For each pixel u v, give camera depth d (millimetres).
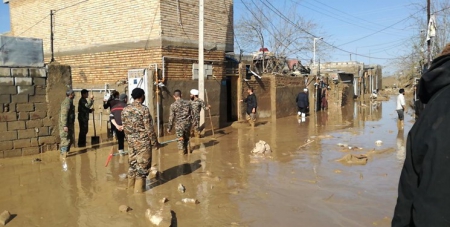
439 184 1455
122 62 13484
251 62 25156
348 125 16719
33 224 4949
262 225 4891
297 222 4988
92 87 13789
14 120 9086
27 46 9258
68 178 7215
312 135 13250
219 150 10242
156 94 12234
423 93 1704
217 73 14758
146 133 6230
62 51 15352
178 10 12984
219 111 15000
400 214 1699
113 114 9398
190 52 13492
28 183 6875
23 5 16688
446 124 1478
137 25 12969
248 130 14742
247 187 6613
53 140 9828
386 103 35312
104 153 9758
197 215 5238
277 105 19953
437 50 22203
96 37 14172
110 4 13656
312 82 23781
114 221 5004
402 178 1713
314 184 6770
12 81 9023
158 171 7543
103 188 6531
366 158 8711
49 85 9672
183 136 9594
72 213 5332
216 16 14570
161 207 5430
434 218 1449
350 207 5539
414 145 1611
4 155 8945
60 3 15250
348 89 33812
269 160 8867
